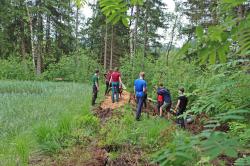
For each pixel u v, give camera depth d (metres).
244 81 1.92
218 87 2.05
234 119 1.45
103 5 1.56
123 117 11.01
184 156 1.14
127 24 1.63
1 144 7.58
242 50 1.29
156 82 19.31
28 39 39.19
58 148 7.32
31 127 9.25
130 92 21.20
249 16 1.17
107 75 18.97
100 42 48.06
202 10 13.79
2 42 35.97
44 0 36.66
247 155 1.26
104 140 7.93
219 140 1.08
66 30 40.25
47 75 34.62
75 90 21.50
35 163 6.58
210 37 1.18
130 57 29.05
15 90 21.44
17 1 36.22
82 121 9.71
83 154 7.00
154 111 13.56
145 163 6.38
